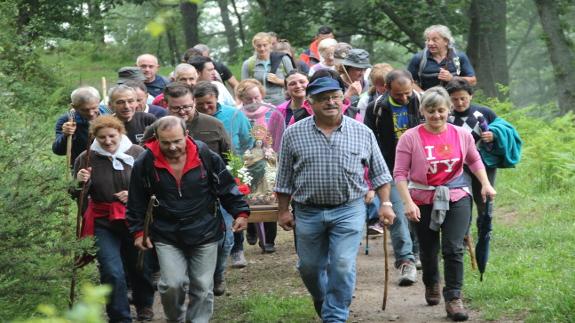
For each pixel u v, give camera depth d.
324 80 9.61
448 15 39.59
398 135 12.30
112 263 10.41
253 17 46.78
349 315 11.28
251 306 11.91
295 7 41.00
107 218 10.58
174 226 9.57
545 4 38.69
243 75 19.00
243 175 12.19
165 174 9.52
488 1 39.81
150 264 11.30
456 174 10.61
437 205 10.48
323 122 9.69
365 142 9.78
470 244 11.58
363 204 9.85
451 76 15.09
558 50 38.56
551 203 17.50
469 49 40.22
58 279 9.28
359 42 54.41
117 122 10.60
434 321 10.83
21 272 9.04
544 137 20.53
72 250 9.48
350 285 9.67
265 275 13.93
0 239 8.95
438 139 10.55
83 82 36.91
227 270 14.40
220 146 12.12
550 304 10.60
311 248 9.86
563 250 13.51
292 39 41.00
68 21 33.16
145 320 11.48
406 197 10.46
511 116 25.98
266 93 18.61
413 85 12.76
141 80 14.08
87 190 10.45
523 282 11.84
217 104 13.02
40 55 28.06
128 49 51.12
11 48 25.44
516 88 73.12
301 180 9.73
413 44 42.69
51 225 9.55
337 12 41.28
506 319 10.66
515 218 17.00
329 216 9.70
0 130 9.59
